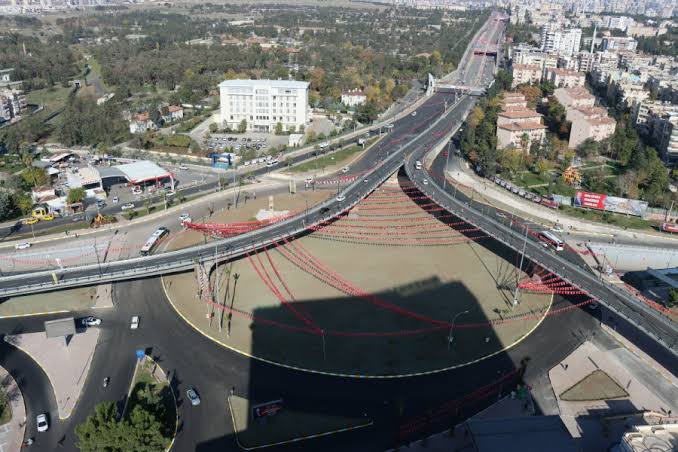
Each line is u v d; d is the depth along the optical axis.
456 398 134.75
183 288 182.88
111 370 143.12
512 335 159.50
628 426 126.75
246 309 171.00
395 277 191.62
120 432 110.38
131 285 184.00
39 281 170.62
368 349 152.50
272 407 127.31
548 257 194.62
